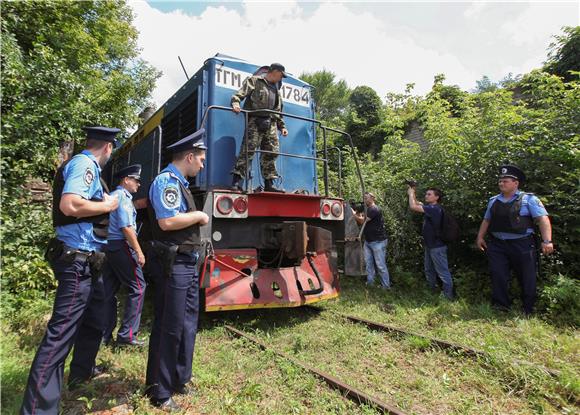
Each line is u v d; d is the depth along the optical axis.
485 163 6.02
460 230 6.17
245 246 4.72
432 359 3.45
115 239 3.73
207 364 3.31
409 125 13.34
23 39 8.33
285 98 5.73
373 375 3.15
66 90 6.36
